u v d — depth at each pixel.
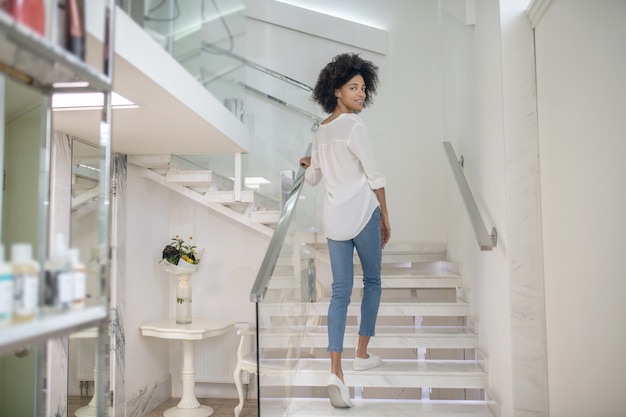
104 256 1.75
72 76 1.67
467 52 4.48
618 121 2.38
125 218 5.17
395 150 5.96
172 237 6.08
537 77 3.23
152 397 5.55
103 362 1.73
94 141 4.59
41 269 1.56
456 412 3.42
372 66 4.06
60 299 1.55
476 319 4.09
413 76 6.02
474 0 4.20
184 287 5.57
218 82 4.60
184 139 4.65
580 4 2.63
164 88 3.23
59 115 3.67
